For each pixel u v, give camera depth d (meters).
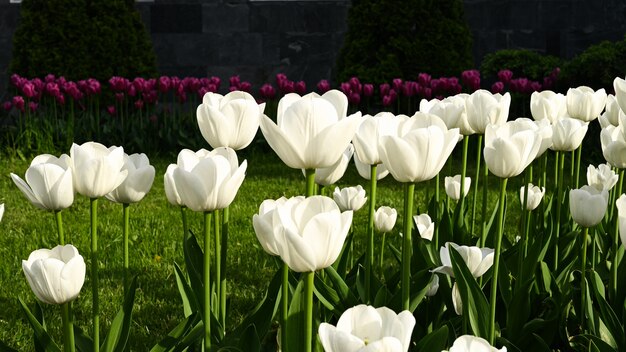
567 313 3.21
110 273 5.35
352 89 10.40
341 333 1.41
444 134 2.09
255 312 2.54
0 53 14.09
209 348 2.31
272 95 10.70
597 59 9.71
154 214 7.09
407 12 11.42
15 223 6.90
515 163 2.21
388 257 5.47
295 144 1.89
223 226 2.56
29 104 10.45
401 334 1.49
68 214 7.15
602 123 3.63
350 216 1.73
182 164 2.27
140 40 12.03
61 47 11.57
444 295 2.92
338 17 14.04
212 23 14.11
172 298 4.87
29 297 4.89
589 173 3.53
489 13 13.69
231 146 2.42
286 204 1.79
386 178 8.89
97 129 10.70
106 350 2.36
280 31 14.11
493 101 2.84
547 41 13.62
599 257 3.68
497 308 3.14
